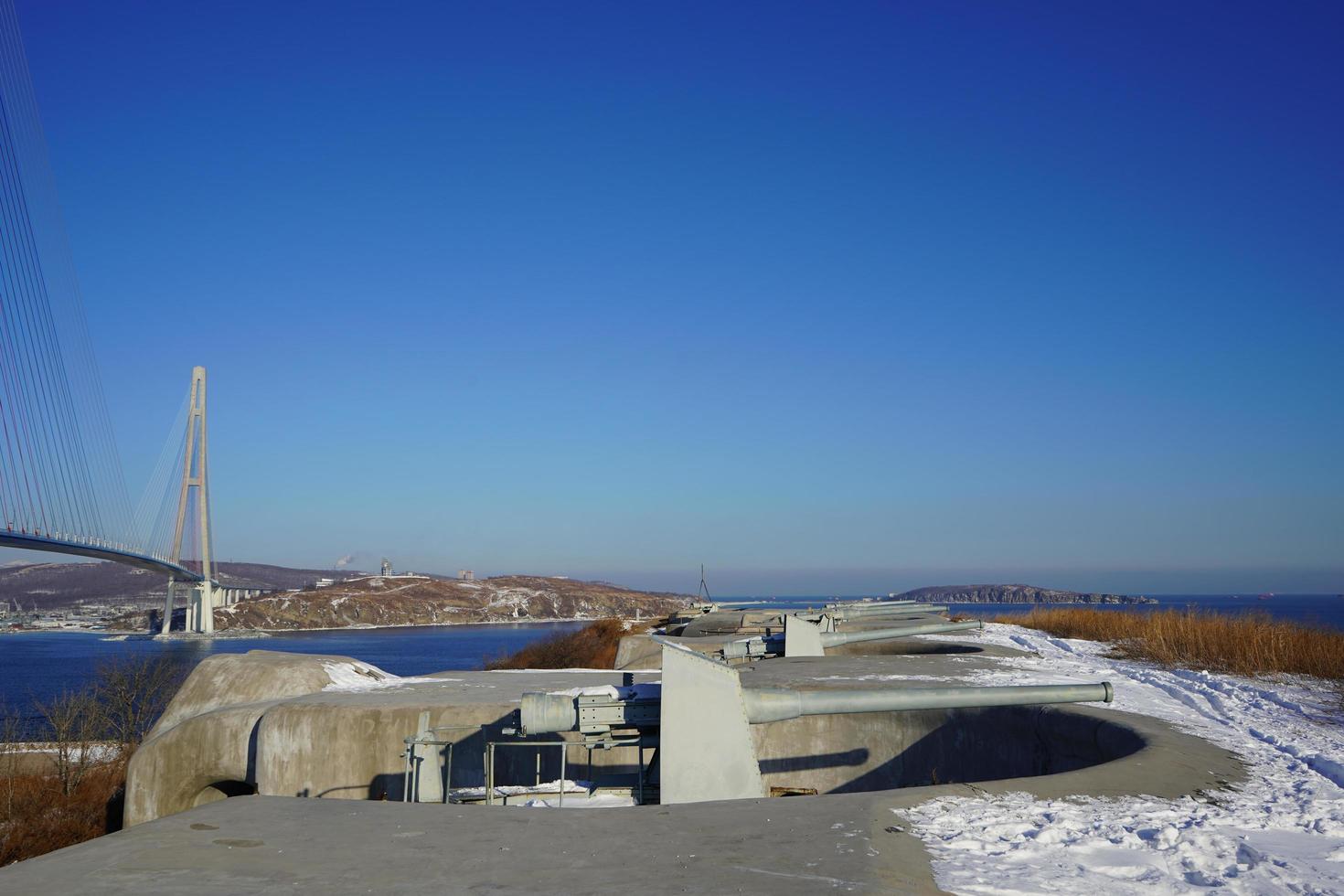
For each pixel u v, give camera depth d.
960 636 28.23
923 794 7.66
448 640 123.19
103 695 40.38
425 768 11.39
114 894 5.14
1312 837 6.82
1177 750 9.70
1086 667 19.06
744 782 9.55
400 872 5.60
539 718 10.60
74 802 23.86
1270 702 14.20
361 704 14.06
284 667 17.28
